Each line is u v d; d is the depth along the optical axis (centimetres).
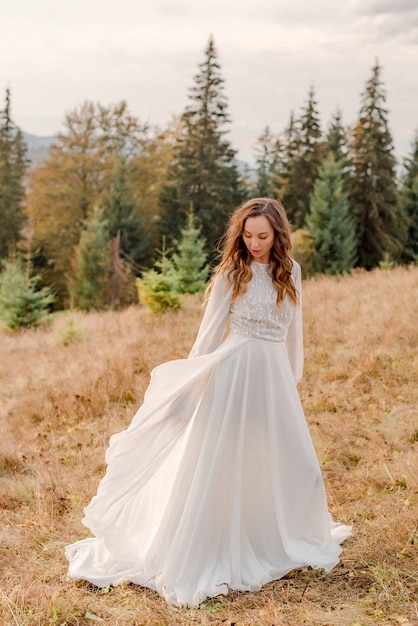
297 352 393
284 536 357
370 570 357
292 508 362
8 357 1258
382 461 505
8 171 4228
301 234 3156
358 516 425
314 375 761
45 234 4012
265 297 359
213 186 3875
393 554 370
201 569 345
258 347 362
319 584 346
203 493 346
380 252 3662
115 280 3056
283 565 358
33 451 633
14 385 954
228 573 345
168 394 370
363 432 575
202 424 358
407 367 742
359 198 3688
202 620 316
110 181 4059
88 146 4100
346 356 812
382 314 995
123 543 368
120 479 370
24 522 454
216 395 356
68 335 1302
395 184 3750
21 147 4475
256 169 4866
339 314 1068
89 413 737
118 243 3139
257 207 356
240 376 357
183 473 354
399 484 467
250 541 358
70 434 670
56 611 331
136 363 906
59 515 468
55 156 4084
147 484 382
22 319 1733
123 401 773
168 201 3925
